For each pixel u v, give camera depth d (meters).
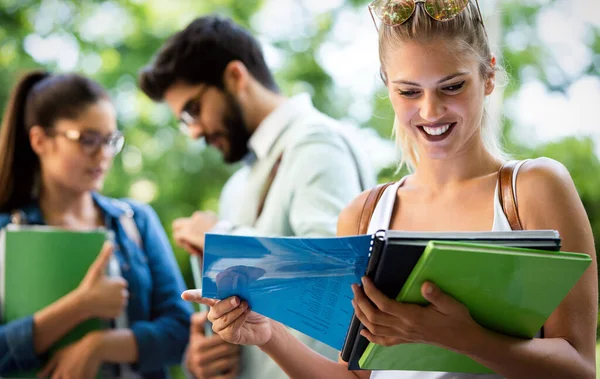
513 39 5.36
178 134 6.20
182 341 2.74
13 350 2.55
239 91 2.59
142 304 2.73
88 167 2.74
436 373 1.51
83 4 6.31
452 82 1.46
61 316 2.58
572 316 1.41
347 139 2.49
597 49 5.26
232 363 2.45
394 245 1.24
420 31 1.46
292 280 1.39
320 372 1.66
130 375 2.68
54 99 2.72
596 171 5.01
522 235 1.28
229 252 1.34
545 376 1.33
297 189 2.36
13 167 2.76
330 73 5.99
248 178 2.61
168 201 6.05
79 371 2.57
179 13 6.23
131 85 6.15
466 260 1.21
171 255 2.93
